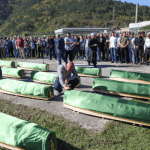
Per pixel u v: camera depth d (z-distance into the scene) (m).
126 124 3.24
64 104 3.97
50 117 3.52
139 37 8.80
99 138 2.84
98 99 3.55
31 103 4.27
